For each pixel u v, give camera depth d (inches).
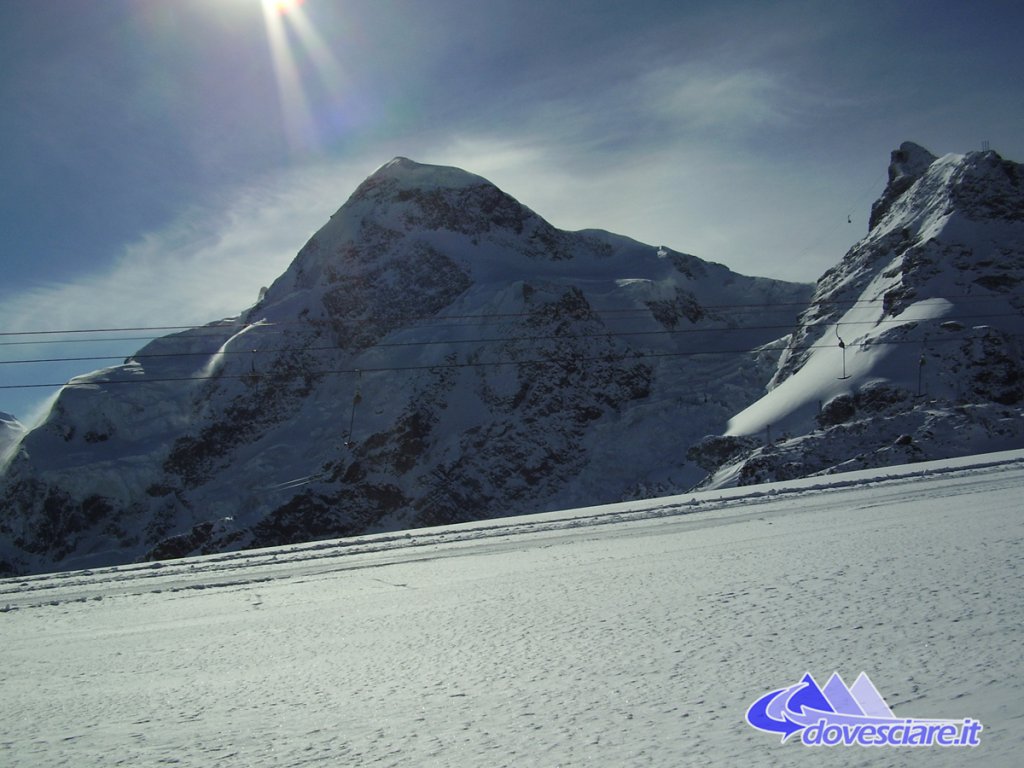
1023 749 268.8
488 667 470.3
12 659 684.1
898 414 4318.4
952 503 1171.9
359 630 653.3
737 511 1471.5
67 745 387.5
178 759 348.8
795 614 514.9
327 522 7234.3
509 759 310.8
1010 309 6250.0
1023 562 605.0
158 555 6117.1
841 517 1169.4
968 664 366.6
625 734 327.0
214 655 608.4
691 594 642.2
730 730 319.3
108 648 695.1
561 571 900.6
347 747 346.0
